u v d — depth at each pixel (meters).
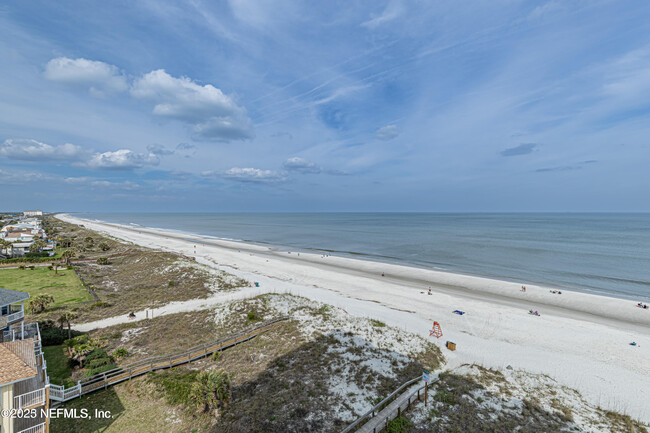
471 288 57.69
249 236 155.75
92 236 128.38
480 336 35.44
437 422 18.95
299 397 21.42
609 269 72.31
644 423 20.64
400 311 43.56
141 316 39.50
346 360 26.58
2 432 15.59
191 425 18.89
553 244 113.12
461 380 24.33
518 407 21.28
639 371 28.17
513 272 70.25
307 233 170.62
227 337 32.00
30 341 19.22
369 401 21.14
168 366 26.19
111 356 27.75
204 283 54.84
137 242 121.00
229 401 20.64
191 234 167.00
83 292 50.84
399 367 25.91
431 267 76.31
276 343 30.12
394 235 154.00
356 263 81.50
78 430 18.30
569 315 43.84
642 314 44.25
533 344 33.53
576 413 21.19
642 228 191.00
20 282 56.97
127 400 21.50
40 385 19.83
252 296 46.03
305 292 51.56
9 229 125.88
